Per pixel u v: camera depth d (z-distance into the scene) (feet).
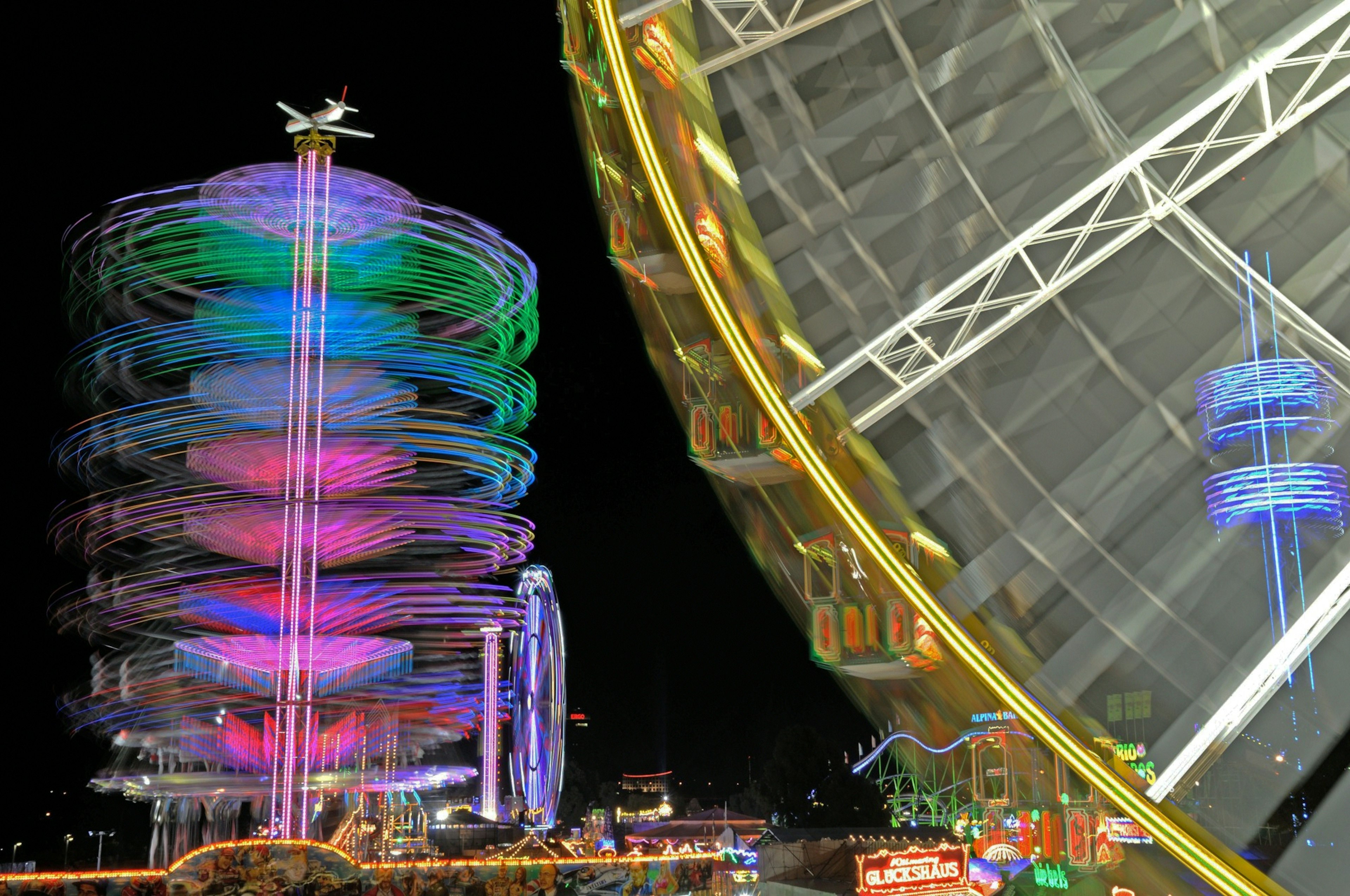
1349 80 35.88
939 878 56.39
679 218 26.30
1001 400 41.91
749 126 42.14
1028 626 40.14
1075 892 40.63
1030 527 40.96
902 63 42.96
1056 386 41.81
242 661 65.41
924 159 42.47
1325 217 37.47
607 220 29.19
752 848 86.17
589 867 54.34
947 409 41.73
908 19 42.86
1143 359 40.70
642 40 31.09
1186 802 33.27
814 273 41.50
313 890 48.08
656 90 31.14
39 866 178.09
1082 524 40.91
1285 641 33.99
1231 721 33.58
